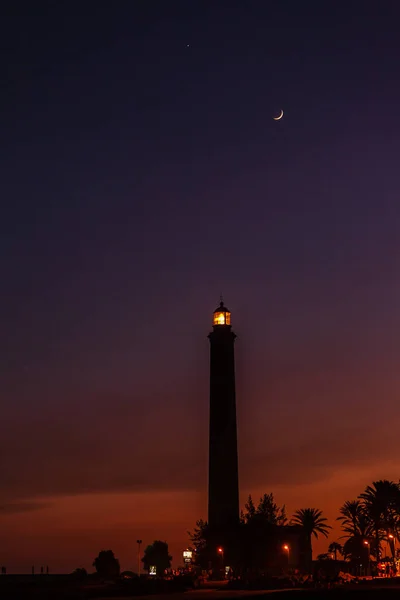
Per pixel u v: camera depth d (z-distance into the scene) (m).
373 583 125.75
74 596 101.38
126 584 113.19
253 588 121.19
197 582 127.00
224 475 169.38
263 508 173.12
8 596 98.12
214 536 162.88
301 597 103.56
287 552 163.38
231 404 173.88
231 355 176.88
